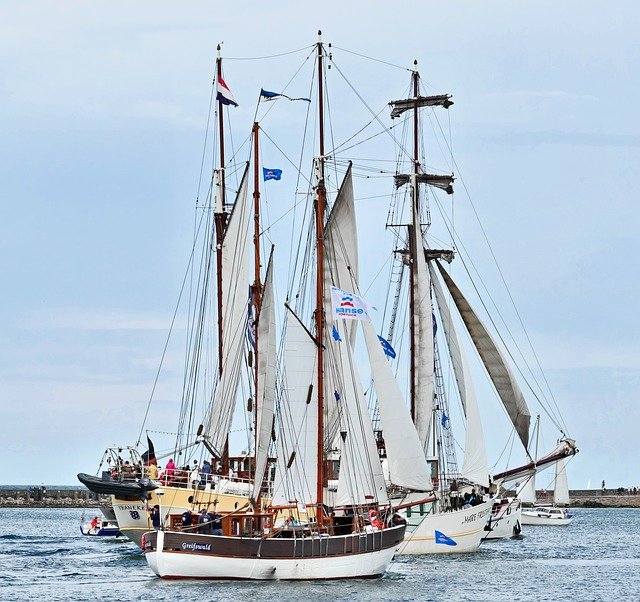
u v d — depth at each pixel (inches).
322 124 6471.5
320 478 6053.2
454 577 6491.1
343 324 6373.0
